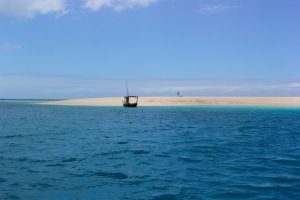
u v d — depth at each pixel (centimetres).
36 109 10131
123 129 4156
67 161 2006
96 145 2719
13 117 6475
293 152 2388
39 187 1434
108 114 7494
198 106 11744
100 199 1280
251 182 1515
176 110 9450
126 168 1814
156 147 2612
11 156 2159
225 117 6669
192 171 1739
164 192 1363
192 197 1297
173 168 1816
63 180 1550
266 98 14338
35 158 2095
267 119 6206
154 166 1867
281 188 1416
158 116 6869
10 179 1560
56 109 10019
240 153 2323
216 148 2559
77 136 3369
